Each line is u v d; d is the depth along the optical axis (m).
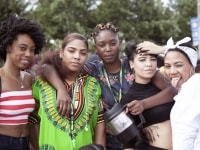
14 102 3.69
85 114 3.70
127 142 3.61
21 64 3.72
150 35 25.88
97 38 4.25
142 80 3.81
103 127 3.90
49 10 23.64
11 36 3.67
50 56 3.90
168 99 3.70
